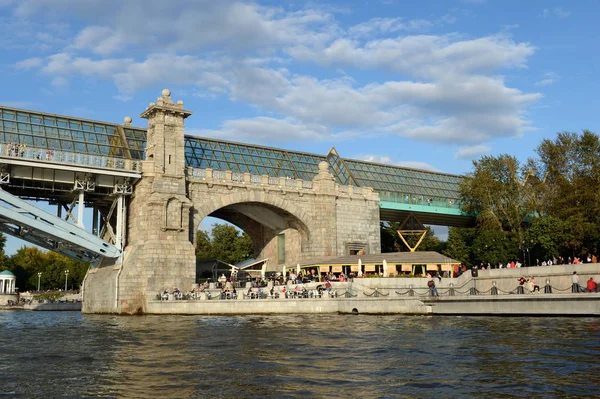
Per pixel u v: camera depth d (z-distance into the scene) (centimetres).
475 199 8231
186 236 5831
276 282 5609
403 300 4338
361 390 1531
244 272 6919
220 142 6919
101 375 1767
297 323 3653
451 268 6056
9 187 5466
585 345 2255
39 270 13650
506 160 7925
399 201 8056
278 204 6650
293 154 7525
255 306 4828
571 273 4738
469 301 4081
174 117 5997
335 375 1739
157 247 5634
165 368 1884
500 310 3941
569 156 7494
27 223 5147
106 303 5791
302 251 7038
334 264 6297
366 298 4459
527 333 2727
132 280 5559
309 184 6988
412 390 1523
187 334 3031
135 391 1539
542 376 1664
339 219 7144
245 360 2036
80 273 13025
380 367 1867
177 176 5878
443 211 8244
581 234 6356
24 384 1641
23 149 5212
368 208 7438
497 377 1667
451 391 1503
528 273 4988
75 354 2252
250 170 6900
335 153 7962
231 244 12094
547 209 7512
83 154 5597
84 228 5512
